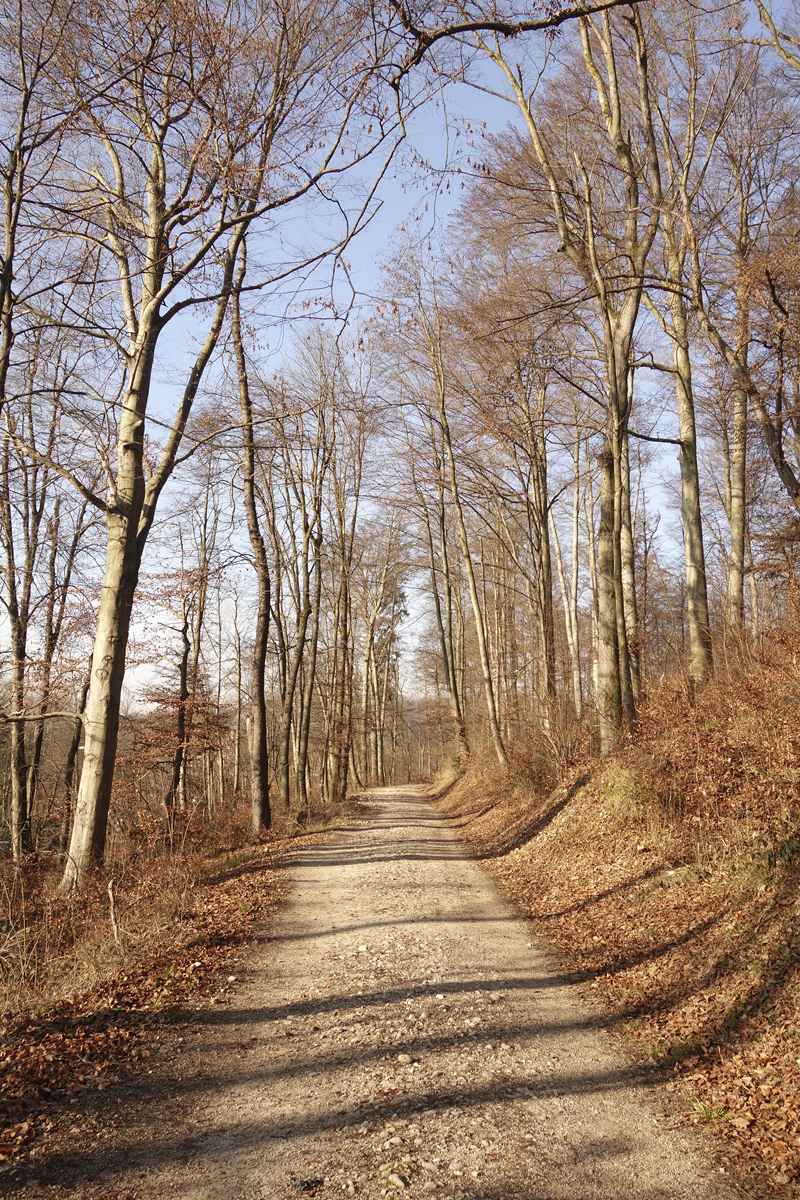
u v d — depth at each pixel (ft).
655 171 43.86
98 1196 12.26
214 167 32.91
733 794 29.60
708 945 21.86
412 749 246.88
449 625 102.01
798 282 44.50
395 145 22.79
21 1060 17.03
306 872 42.57
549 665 66.18
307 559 76.59
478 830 59.67
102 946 25.04
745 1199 12.13
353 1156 13.57
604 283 42.88
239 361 54.03
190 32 30.01
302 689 85.87
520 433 66.49
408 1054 18.01
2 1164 13.08
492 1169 13.12
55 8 30.58
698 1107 14.97
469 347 57.77
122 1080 16.55
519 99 43.21
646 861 31.30
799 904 20.26
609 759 42.39
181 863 39.22
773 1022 16.80
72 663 56.65
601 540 44.19
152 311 34.86
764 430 52.39
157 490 37.29
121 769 56.59
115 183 39.32
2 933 26.05
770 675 33.58
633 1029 19.17
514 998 21.99
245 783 141.90
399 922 30.76
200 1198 12.28
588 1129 14.49
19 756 64.13
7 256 33.24
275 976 24.16
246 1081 16.63
